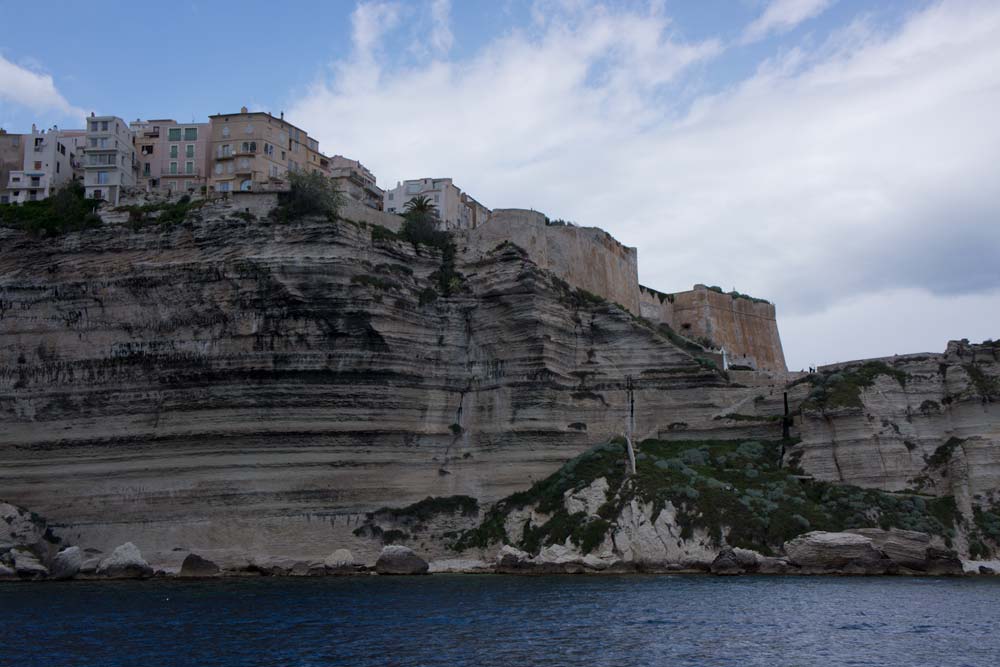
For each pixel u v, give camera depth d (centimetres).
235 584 7044
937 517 7656
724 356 10581
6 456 8094
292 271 8150
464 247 9300
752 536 7375
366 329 8219
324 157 11975
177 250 8494
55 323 8356
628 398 9106
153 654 4562
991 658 4497
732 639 4828
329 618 5412
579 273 10050
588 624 5175
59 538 7825
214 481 7844
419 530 8169
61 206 8931
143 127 12531
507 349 8806
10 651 4650
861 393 8438
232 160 10956
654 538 7406
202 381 8050
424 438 8512
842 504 7731
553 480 8350
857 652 4594
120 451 8012
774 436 8825
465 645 4684
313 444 8025
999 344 8544
